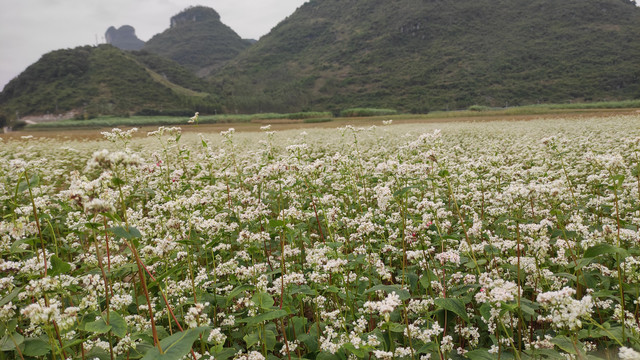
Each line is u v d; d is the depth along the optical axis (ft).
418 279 14.99
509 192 15.49
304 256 21.95
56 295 14.90
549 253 20.17
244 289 13.94
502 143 60.75
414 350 13.79
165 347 9.52
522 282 16.94
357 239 20.18
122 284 16.81
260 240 16.98
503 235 20.65
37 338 11.19
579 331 12.44
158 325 15.44
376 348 13.52
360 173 33.65
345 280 16.30
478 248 16.75
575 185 32.30
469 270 18.49
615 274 14.84
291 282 14.65
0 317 11.02
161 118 473.26
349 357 12.41
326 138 89.04
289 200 27.81
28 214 14.32
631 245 17.42
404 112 636.07
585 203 25.54
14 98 641.40
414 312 15.11
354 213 27.76
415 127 126.31
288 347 13.42
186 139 99.96
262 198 29.48
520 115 231.50
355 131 35.37
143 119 448.65
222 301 15.98
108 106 585.63
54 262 12.27
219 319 16.58
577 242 18.28
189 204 16.44
